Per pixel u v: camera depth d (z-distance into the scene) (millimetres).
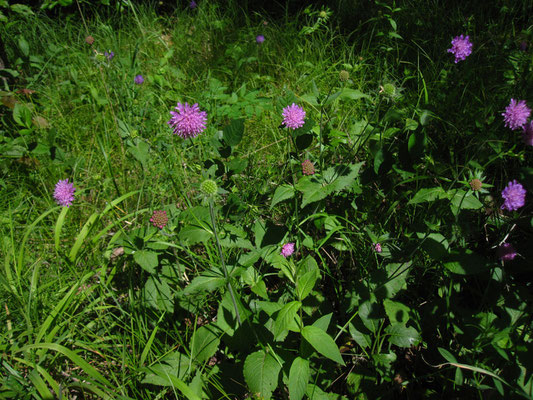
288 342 577
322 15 1164
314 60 1184
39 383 499
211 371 562
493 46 983
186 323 659
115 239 661
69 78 1229
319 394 520
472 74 909
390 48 1097
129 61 1099
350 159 723
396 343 546
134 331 618
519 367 480
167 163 854
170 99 1066
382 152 655
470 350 543
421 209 699
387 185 721
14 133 980
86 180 882
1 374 566
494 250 656
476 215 694
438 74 1002
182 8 1693
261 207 772
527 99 667
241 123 638
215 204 753
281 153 905
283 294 624
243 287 626
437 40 1111
